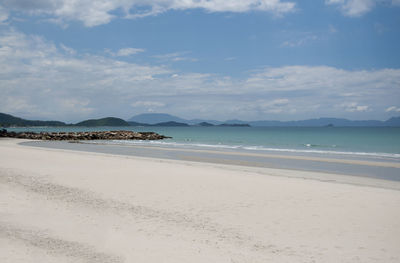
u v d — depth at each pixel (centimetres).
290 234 765
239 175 1561
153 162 2080
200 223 843
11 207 980
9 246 689
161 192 1174
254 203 1032
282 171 1834
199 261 622
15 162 1953
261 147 4103
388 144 4697
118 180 1392
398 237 743
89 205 1006
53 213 927
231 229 799
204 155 2867
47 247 687
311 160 2469
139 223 844
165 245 700
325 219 871
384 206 994
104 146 4156
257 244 707
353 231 783
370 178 1625
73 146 4112
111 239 734
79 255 648
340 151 3462
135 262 618
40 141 5447
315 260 629
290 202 1042
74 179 1405
